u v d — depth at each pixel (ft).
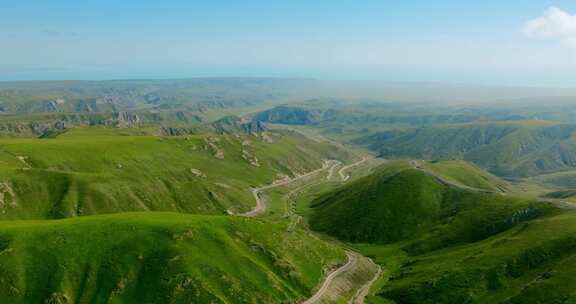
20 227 501.97
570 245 539.29
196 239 521.65
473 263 573.74
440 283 545.85
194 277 468.34
